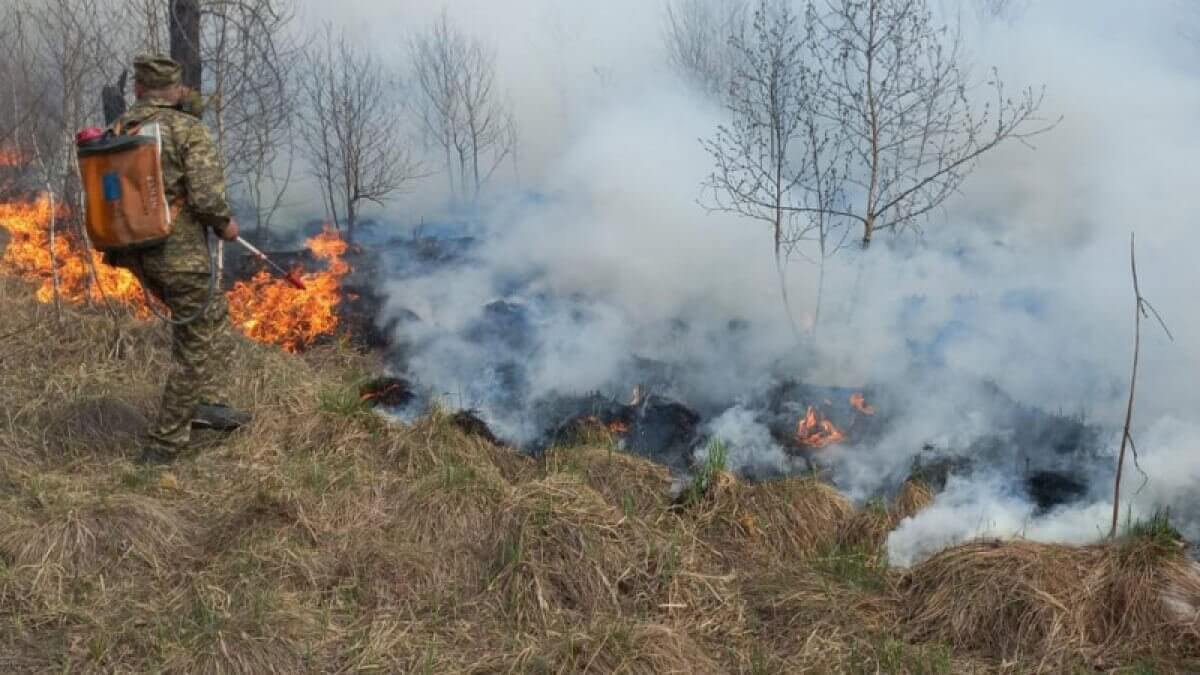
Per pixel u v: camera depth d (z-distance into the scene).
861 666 3.25
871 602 3.62
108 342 5.05
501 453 4.68
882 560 4.01
